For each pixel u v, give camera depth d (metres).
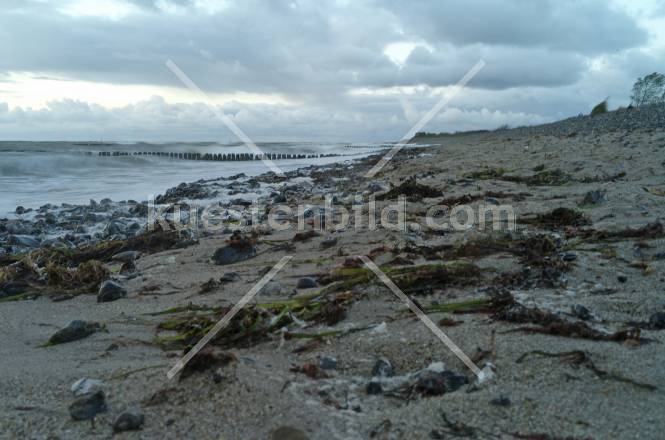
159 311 4.40
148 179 18.97
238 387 2.66
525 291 4.27
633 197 7.83
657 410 2.42
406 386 2.81
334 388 2.79
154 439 2.36
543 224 6.74
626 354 2.99
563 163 12.17
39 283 5.42
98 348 3.60
